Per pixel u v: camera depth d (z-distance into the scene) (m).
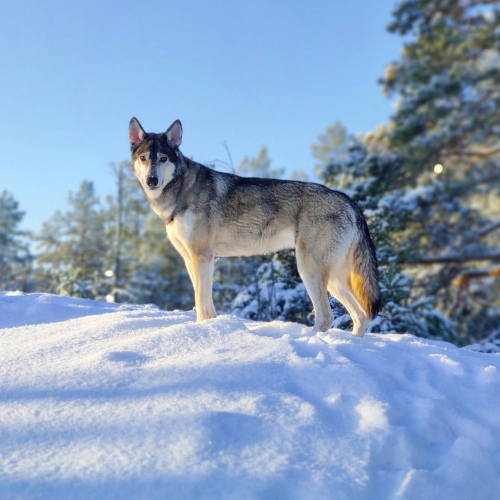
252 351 3.55
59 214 34.56
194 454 2.37
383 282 8.73
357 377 3.26
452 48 17.39
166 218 5.41
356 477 2.41
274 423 2.69
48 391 2.97
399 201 14.62
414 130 17.36
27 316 5.42
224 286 13.57
